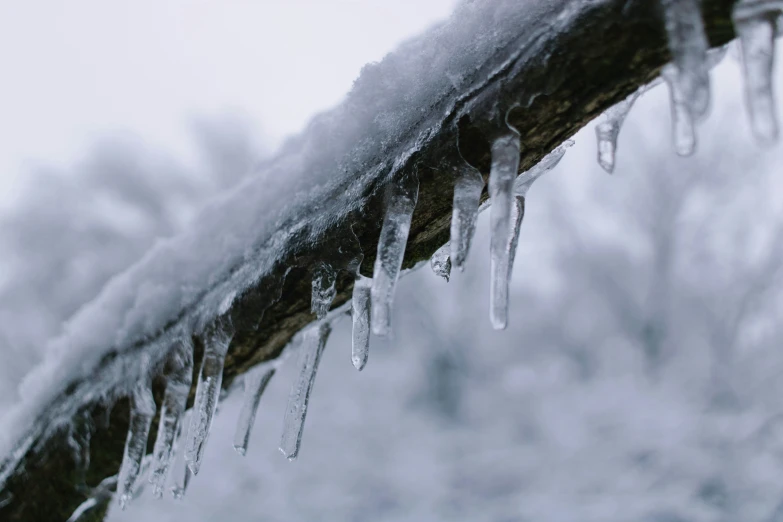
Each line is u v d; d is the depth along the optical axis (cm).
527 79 53
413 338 370
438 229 58
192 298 62
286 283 58
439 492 240
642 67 52
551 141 54
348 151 58
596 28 51
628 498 207
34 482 63
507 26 54
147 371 62
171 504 222
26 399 65
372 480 254
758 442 221
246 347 61
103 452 63
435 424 318
